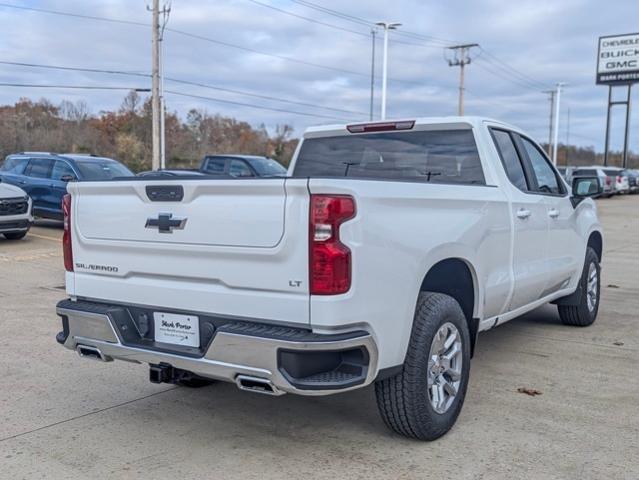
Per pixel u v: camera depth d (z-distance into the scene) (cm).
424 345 377
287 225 326
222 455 383
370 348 336
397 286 355
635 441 399
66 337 412
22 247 1261
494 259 470
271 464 371
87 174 1445
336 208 321
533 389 494
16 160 1588
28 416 443
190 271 363
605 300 857
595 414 444
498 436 407
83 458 379
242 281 344
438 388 401
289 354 323
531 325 709
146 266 382
